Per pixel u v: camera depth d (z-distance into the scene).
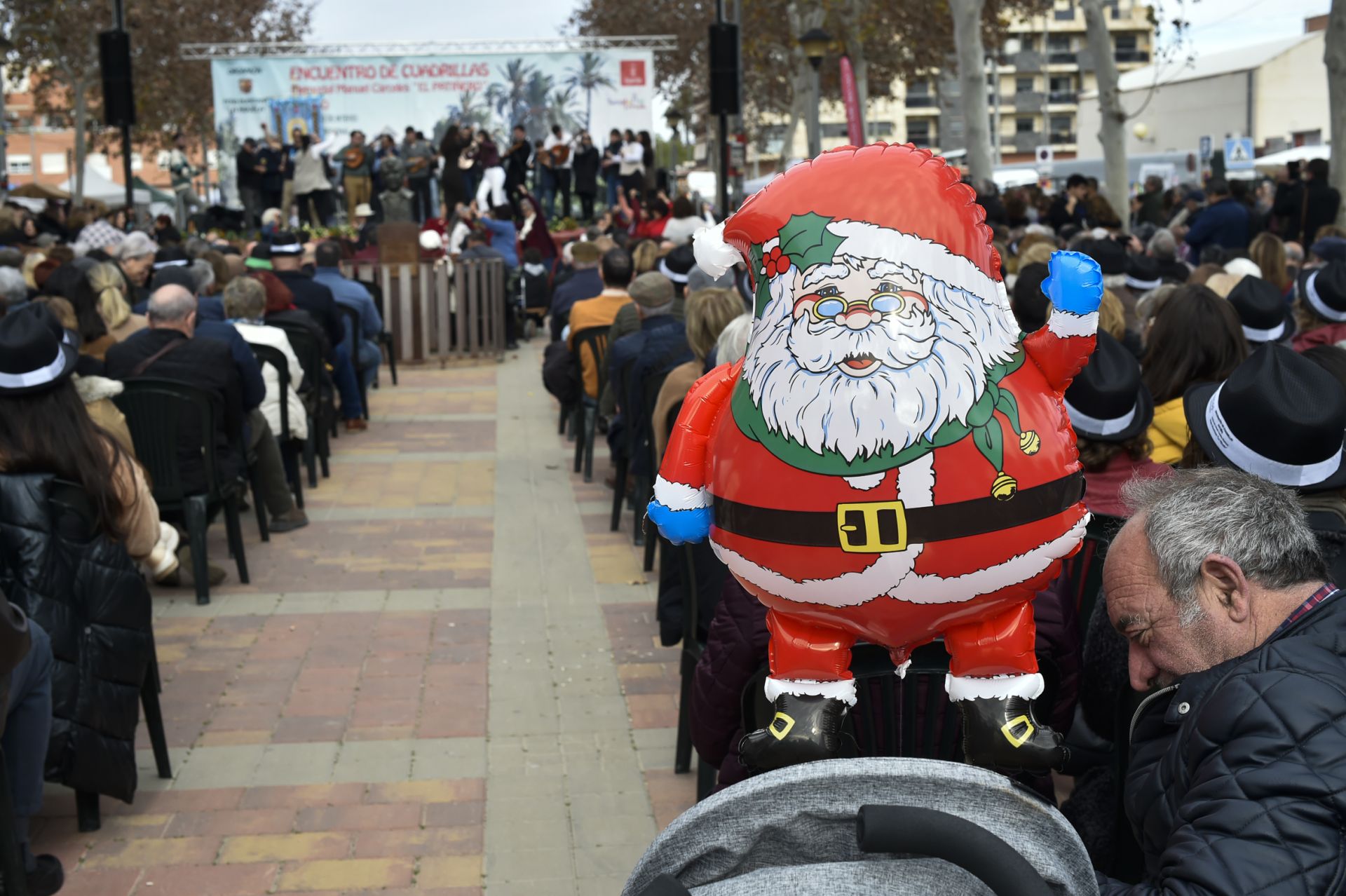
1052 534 1.52
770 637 1.76
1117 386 3.02
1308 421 2.33
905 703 2.35
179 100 38.19
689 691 4.04
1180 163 38.06
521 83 24.98
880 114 79.62
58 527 3.49
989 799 1.21
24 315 3.58
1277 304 4.73
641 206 20.67
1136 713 2.01
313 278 9.36
